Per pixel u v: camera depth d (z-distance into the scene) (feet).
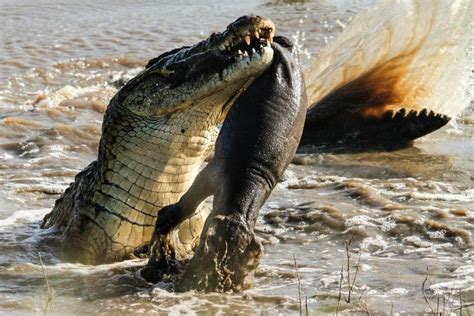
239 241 90.74
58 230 116.06
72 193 114.93
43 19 274.16
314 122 165.07
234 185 90.84
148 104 104.68
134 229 107.65
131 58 229.04
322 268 104.32
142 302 93.30
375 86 167.02
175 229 100.83
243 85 101.04
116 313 90.79
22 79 209.05
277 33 258.37
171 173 106.63
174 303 92.48
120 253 108.06
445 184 137.59
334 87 169.27
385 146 159.33
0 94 195.93
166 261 100.17
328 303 92.84
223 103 103.45
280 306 92.02
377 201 126.21
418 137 160.97
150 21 273.54
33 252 110.42
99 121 173.99
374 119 165.37
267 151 91.76
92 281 100.37
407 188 135.23
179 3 304.71
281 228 118.93
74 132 163.32
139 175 106.52
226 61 99.40
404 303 92.84
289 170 146.72
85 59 225.15
